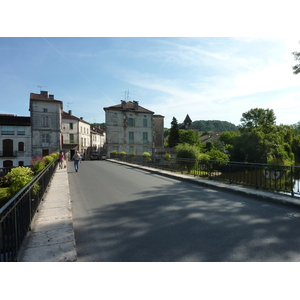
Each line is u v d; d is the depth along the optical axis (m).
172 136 64.62
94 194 7.76
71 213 5.39
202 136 93.81
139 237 3.96
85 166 20.56
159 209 5.70
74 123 51.53
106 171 15.59
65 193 7.83
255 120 47.19
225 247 3.53
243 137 35.25
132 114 46.94
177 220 4.83
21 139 40.09
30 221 4.35
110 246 3.62
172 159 14.39
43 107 41.53
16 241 3.21
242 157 35.56
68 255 3.26
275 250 3.42
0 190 11.33
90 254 3.36
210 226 4.45
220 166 9.87
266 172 7.52
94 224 4.70
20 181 8.36
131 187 8.95
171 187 8.87
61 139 47.28
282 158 34.97
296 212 5.36
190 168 12.31
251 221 4.73
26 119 42.09
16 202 3.29
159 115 57.62
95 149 66.06
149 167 17.64
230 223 4.61
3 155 38.94
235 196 7.15
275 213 5.29
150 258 3.23
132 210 5.67
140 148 47.34
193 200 6.63
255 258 3.19
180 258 3.21
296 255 3.27
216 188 8.42
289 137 45.84
